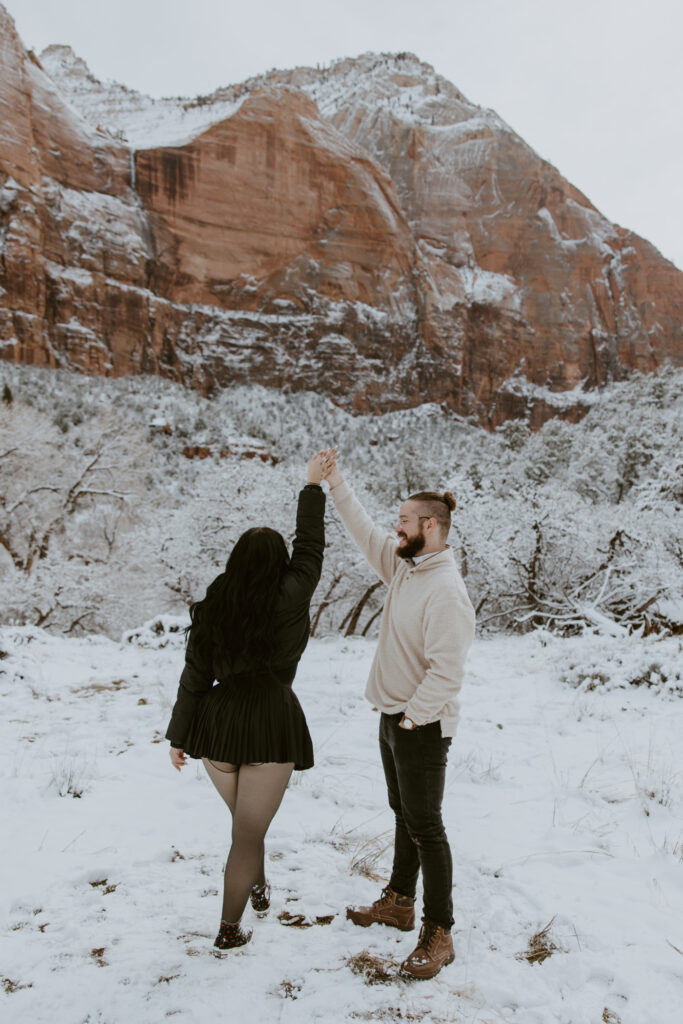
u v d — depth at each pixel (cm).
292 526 2631
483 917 282
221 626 243
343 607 3041
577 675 822
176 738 253
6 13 9988
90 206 10462
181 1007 211
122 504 3117
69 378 8788
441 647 241
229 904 244
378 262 12669
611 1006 221
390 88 18800
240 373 11212
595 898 299
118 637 2739
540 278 14500
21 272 9256
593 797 439
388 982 231
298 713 252
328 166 12531
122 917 270
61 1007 210
